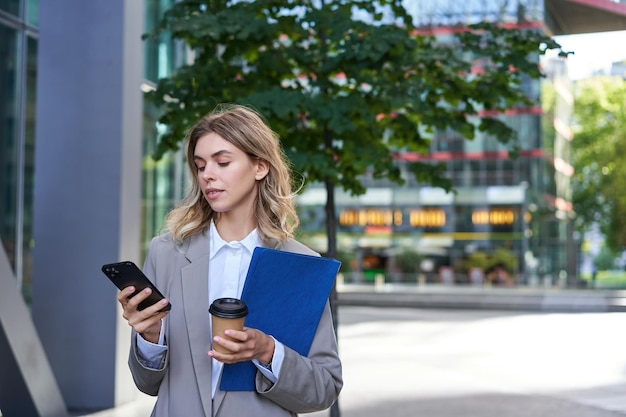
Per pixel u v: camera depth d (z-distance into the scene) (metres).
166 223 1.98
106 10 6.98
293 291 1.83
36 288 7.05
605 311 20.92
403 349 12.08
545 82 27.31
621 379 8.97
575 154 36.69
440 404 7.52
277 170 1.96
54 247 7.03
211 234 1.96
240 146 1.87
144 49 8.91
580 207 38.25
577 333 14.44
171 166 10.21
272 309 1.81
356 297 23.86
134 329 1.73
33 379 5.85
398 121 5.74
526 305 21.78
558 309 21.33
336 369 1.93
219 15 5.14
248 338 1.65
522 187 37.78
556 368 9.95
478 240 38.62
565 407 7.34
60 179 7.04
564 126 35.50
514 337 13.83
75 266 6.99
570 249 37.66
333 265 1.87
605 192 36.81
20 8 7.89
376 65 5.19
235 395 1.84
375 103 5.37
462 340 13.39
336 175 5.01
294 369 1.78
